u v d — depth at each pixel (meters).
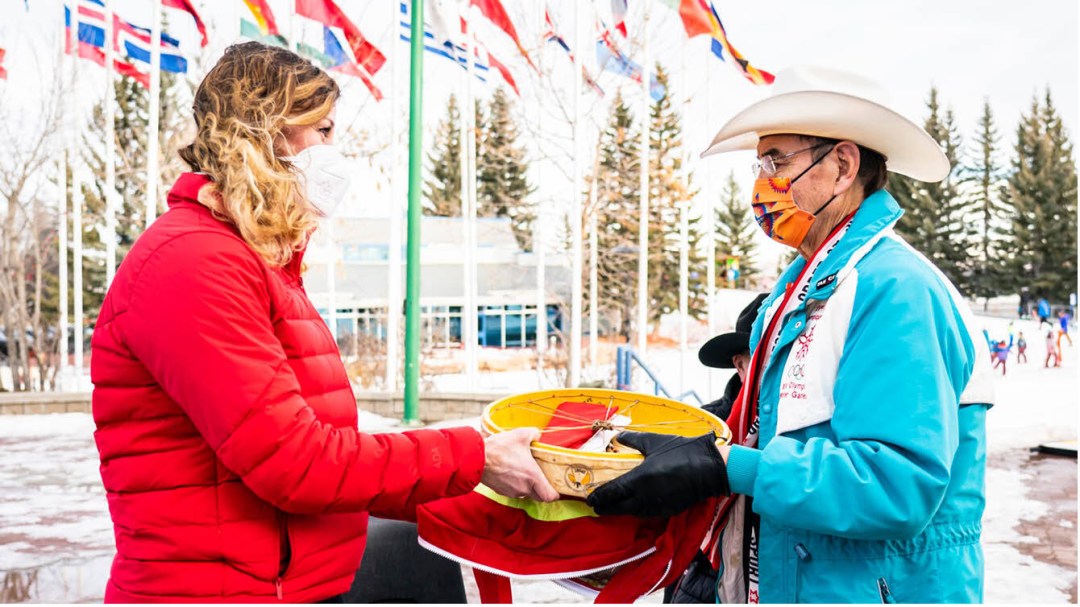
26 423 12.13
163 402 1.37
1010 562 5.17
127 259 1.38
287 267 1.55
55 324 33.66
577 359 14.86
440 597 1.96
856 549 1.59
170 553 1.36
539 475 1.62
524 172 39.31
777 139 1.81
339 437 1.42
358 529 1.57
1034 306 47.44
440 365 25.19
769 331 1.85
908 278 1.57
